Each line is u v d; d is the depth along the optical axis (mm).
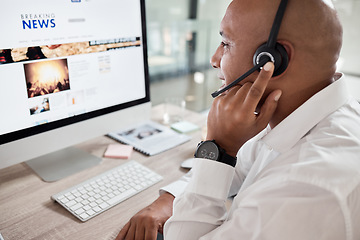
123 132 1112
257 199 479
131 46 948
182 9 2348
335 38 491
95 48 856
